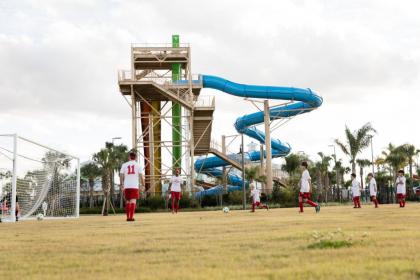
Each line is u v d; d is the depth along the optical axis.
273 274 4.34
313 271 4.39
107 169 59.94
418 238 6.91
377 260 4.96
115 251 6.48
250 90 63.03
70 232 10.27
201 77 62.31
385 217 13.51
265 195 63.88
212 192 73.44
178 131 62.66
